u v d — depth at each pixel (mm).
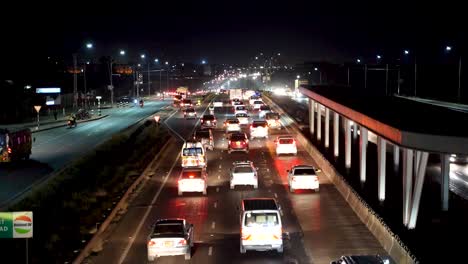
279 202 38344
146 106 137750
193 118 101000
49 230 29453
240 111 96625
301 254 27188
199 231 31656
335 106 46531
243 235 26625
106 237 30844
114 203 37656
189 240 26688
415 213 29672
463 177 46031
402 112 35062
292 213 35312
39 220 30562
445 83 135000
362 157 43344
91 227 31312
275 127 83188
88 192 38031
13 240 26781
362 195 39875
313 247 28281
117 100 160250
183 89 167875
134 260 26828
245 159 56781
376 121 30906
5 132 52250
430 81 142750
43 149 63906
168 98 170500
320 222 33062
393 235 26984
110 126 90750
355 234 30469
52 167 51656
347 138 50625
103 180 43250
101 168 48875
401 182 44562
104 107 133625
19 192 40562
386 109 37469
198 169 41500
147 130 75625
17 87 112250
